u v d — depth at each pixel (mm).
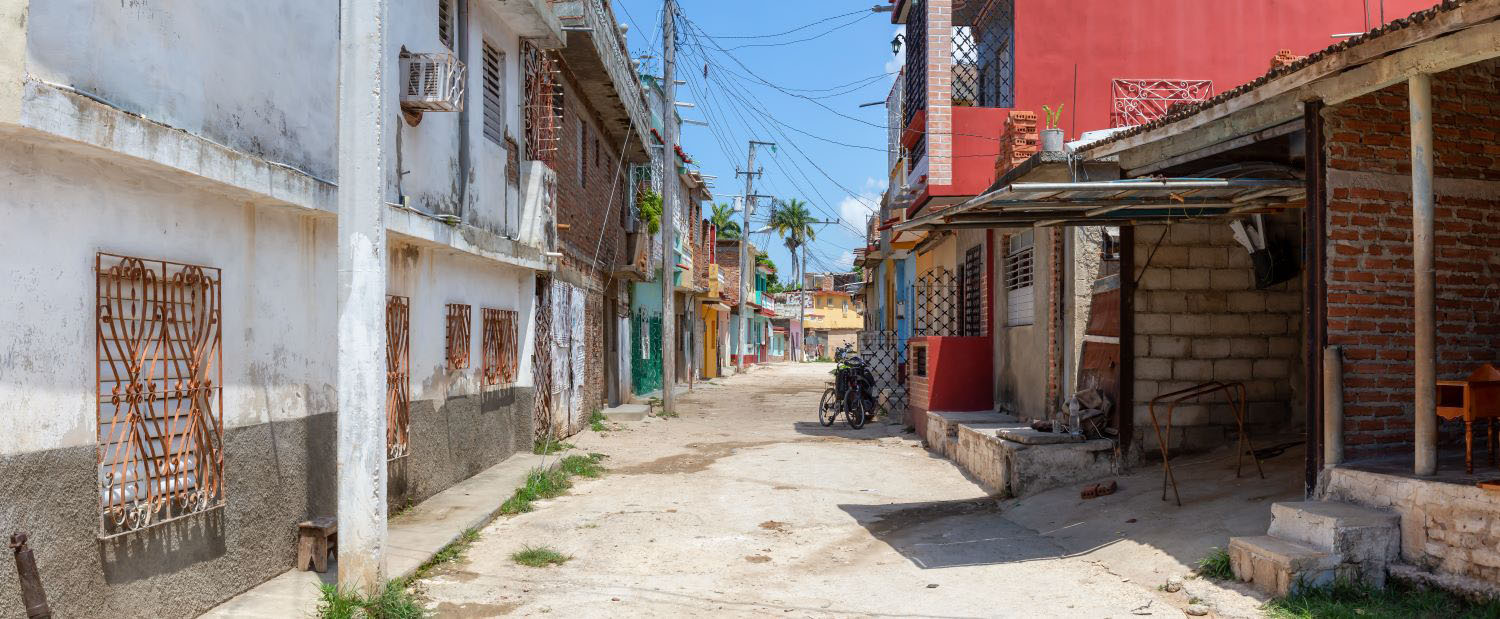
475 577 6445
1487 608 4738
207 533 5180
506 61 11328
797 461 12391
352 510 5352
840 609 5789
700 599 6012
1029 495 9297
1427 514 5262
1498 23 4766
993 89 14484
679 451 13438
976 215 8484
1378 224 6289
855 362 17750
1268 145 7594
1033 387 11562
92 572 4316
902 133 15375
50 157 4113
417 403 8508
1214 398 9242
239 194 5348
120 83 4453
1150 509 7684
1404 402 6301
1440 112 6465
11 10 3684
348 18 5297
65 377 4199
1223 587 5684
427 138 8688
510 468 10477
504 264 10773
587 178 16578
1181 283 9258
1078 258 10312
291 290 6176
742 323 47562
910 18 14828
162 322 4840
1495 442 5891
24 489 3930
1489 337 6527
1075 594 6004
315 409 6492
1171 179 7027
